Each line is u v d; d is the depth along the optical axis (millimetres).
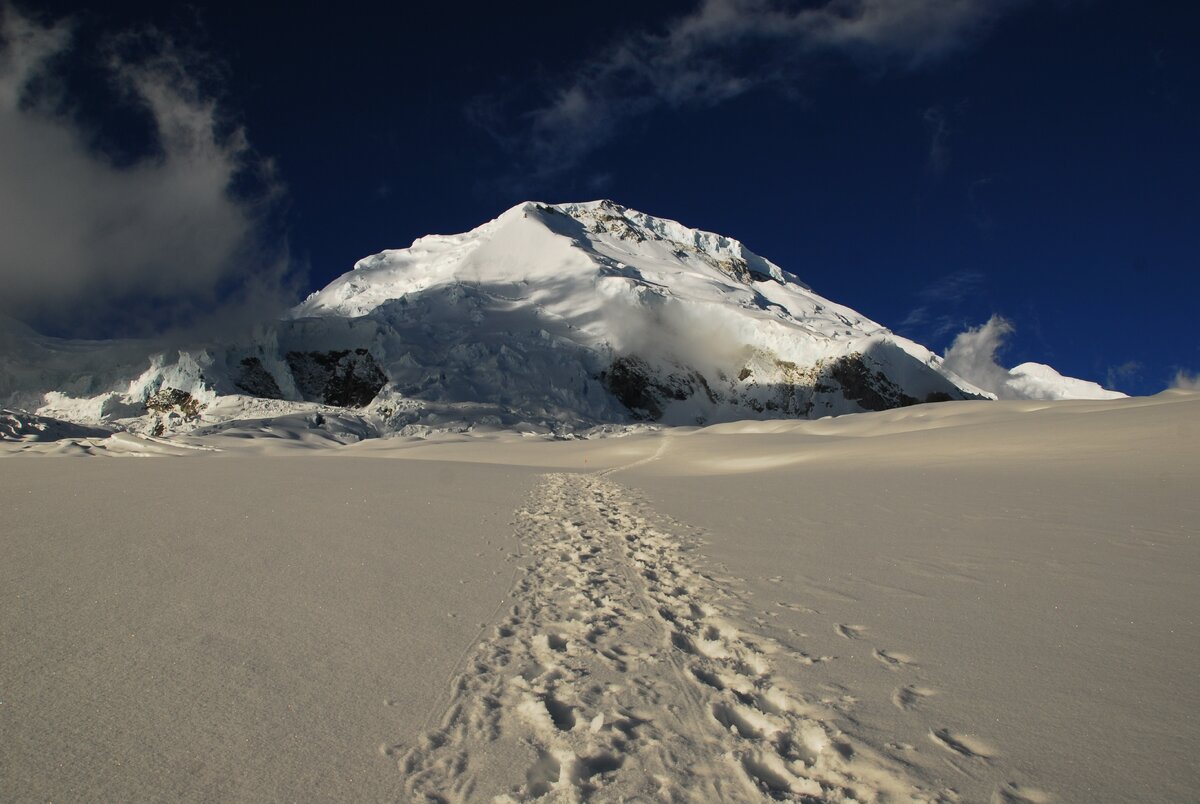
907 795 2867
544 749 3357
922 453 21656
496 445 56062
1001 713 3551
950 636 4734
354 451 57812
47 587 6027
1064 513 9133
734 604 5758
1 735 3346
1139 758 3045
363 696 3912
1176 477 11258
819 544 8172
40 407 112562
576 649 4746
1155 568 6219
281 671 4254
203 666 4301
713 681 4223
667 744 3416
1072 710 3541
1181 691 3711
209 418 81188
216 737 3381
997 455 18203
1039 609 5227
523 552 8148
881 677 4086
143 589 6027
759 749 3363
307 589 6164
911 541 8008
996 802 2771
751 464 26688
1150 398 30938
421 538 8820
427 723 3604
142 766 3096
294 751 3268
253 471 18484
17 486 13484
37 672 4148
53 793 2848
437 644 4816
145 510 10383
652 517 11195
